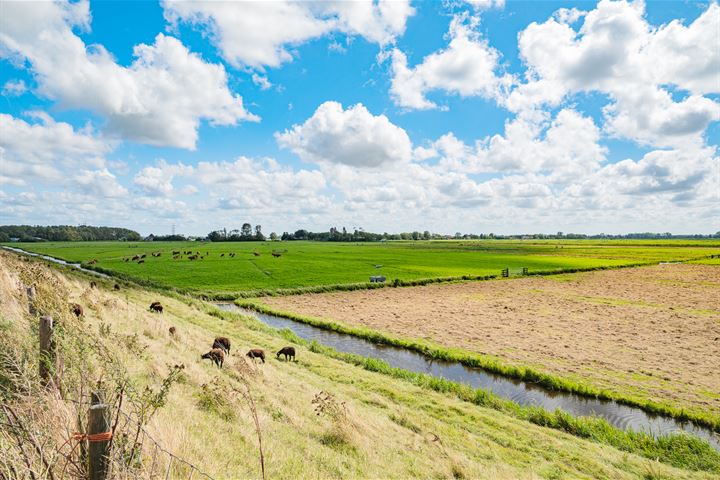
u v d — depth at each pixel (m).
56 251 125.69
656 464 13.16
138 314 19.91
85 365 5.89
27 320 8.26
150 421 6.34
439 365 25.73
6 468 4.02
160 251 129.00
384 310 42.94
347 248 169.75
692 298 51.78
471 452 12.05
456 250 160.88
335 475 8.04
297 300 48.56
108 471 4.05
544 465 12.03
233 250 140.25
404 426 13.41
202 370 12.69
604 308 44.72
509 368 23.95
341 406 12.12
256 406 10.88
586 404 19.92
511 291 57.62
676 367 24.98
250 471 6.84
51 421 4.80
